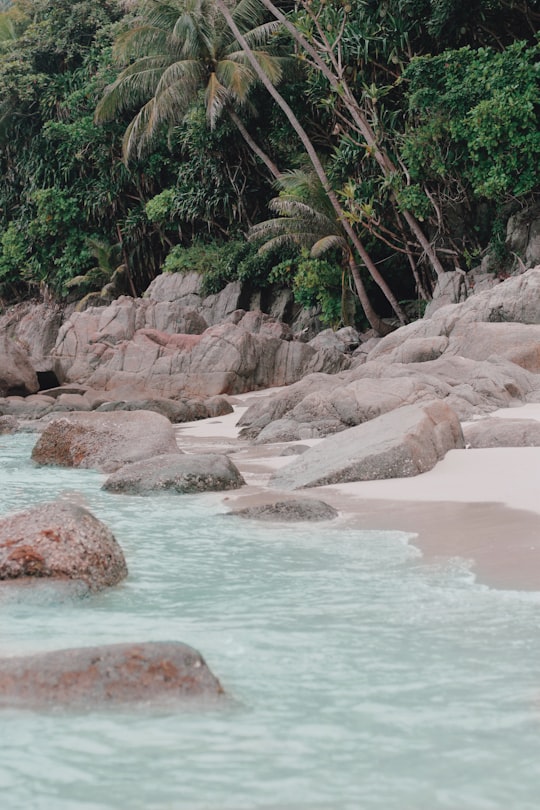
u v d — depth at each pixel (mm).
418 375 17141
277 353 28906
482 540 6820
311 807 2855
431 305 30438
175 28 36906
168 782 3037
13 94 49562
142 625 5039
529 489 8836
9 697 3707
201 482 10180
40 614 5316
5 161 54031
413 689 3914
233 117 37438
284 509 8266
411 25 30703
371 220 31953
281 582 5934
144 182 45562
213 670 4203
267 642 4641
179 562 6613
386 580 5852
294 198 34781
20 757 3223
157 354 29062
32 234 49156
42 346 45531
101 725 3504
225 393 27906
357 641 4621
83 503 9578
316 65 32625
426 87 29188
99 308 32094
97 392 28500
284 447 14367
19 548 5879
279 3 39250
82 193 47719
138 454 13141
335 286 35781
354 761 3195
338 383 17953
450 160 29719
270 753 3266
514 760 3189
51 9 51125
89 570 5883
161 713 3629
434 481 9664
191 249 41656
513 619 4895
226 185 41062
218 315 39625
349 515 8195
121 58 38812
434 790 2967
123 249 46719
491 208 31797
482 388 16531
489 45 31172
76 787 3000
